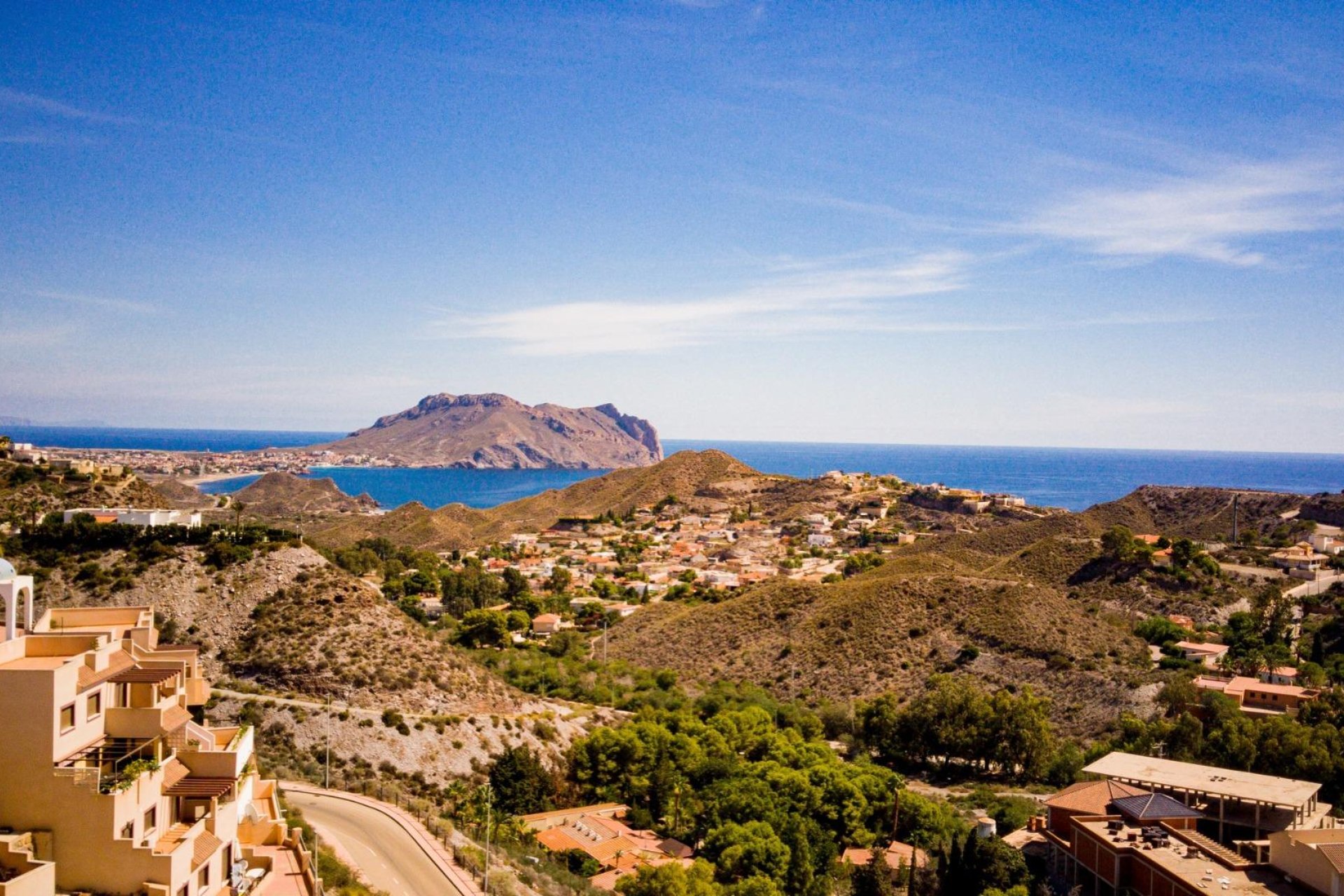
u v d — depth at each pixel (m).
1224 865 66.94
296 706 85.44
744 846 74.56
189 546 101.94
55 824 37.06
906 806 87.69
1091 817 76.62
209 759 44.06
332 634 95.62
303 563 103.88
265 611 96.31
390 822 66.94
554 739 96.94
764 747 105.81
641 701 124.44
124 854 37.22
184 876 38.81
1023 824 88.75
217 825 43.50
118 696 42.53
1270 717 106.62
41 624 48.47
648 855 77.25
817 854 79.00
